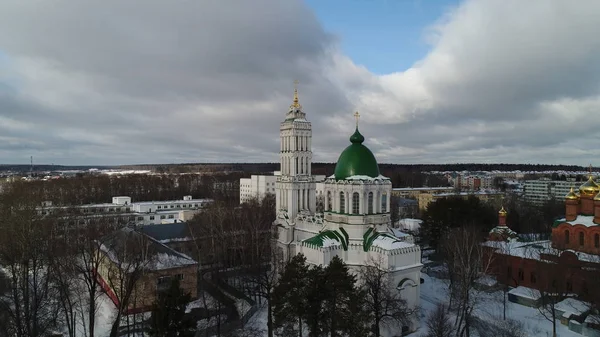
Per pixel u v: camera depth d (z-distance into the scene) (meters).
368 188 74.69
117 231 84.00
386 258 67.31
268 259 95.75
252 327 69.25
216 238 108.62
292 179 101.38
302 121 104.62
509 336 62.34
